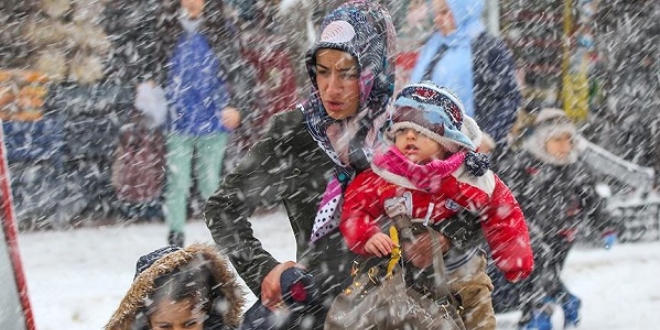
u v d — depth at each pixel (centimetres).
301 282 878
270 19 2317
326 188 905
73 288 1822
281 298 882
